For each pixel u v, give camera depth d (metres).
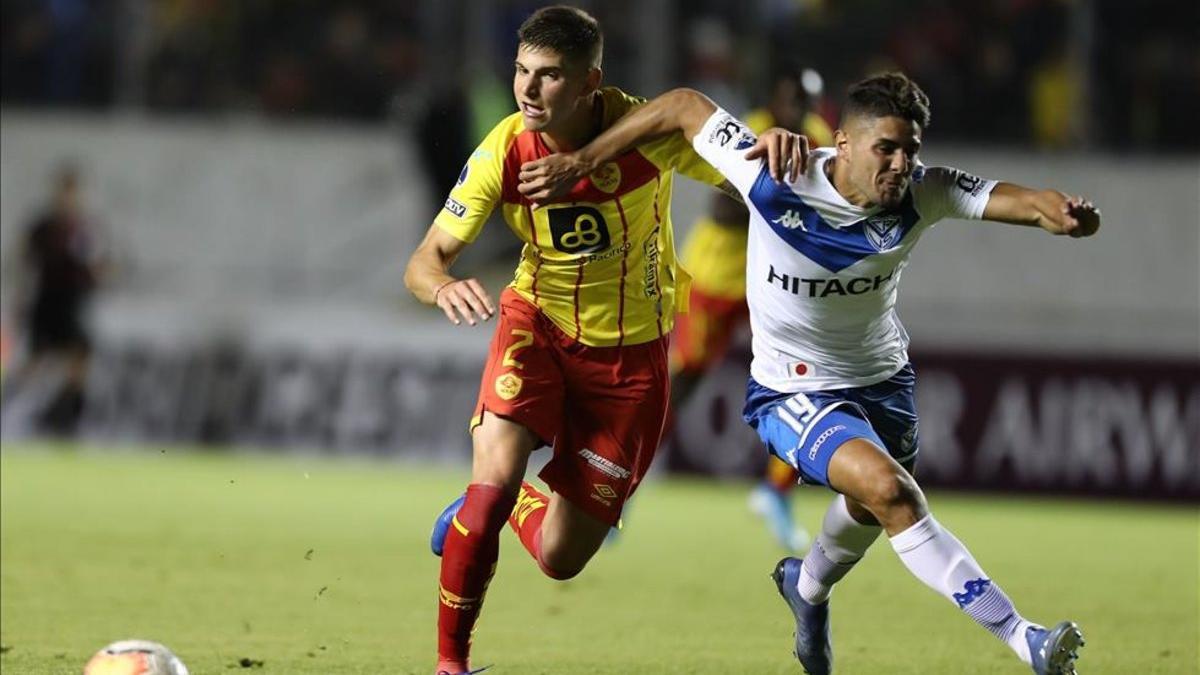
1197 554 39.06
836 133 18.11
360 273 58.91
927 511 17.48
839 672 21.73
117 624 23.91
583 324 19.73
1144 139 58.59
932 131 59.28
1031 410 52.81
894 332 19.56
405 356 55.69
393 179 59.03
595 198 19.12
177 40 61.06
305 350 56.31
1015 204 17.66
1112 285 57.19
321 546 34.56
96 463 51.94
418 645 22.94
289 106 61.50
